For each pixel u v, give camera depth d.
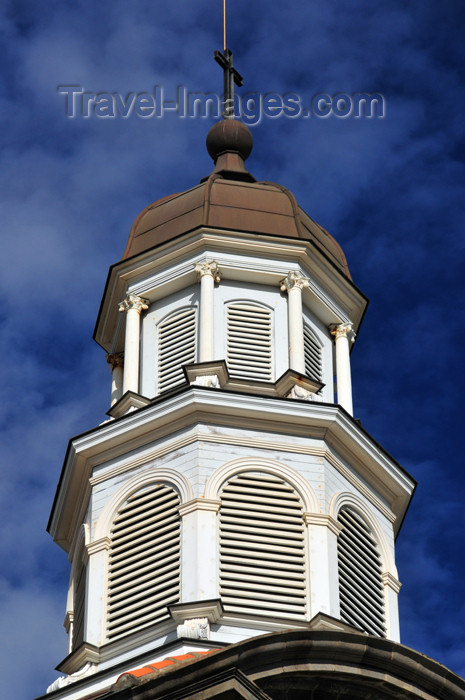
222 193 40.38
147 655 32.50
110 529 35.44
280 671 26.14
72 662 34.00
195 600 33.22
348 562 35.12
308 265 39.50
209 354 37.59
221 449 35.34
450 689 27.44
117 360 40.59
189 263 39.09
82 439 36.50
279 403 35.81
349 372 39.28
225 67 45.09
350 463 36.53
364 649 26.77
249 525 34.53
